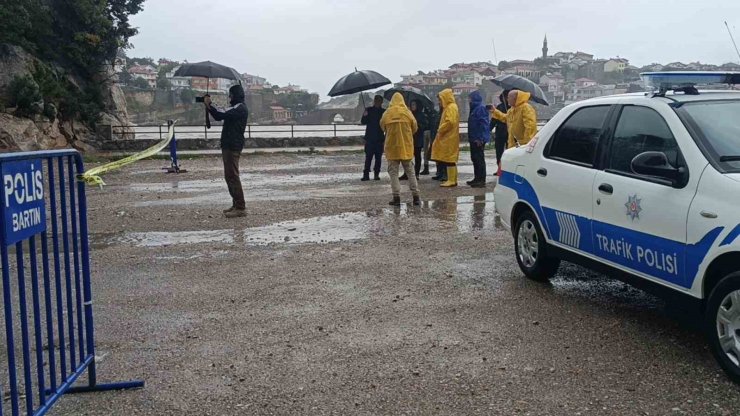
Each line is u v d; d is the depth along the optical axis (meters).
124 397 4.16
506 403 3.98
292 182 15.67
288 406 4.00
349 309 5.86
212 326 5.46
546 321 5.44
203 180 16.34
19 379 4.46
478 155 13.64
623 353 4.72
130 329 5.43
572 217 5.82
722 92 5.26
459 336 5.13
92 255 8.13
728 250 4.13
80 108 27.53
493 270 7.13
